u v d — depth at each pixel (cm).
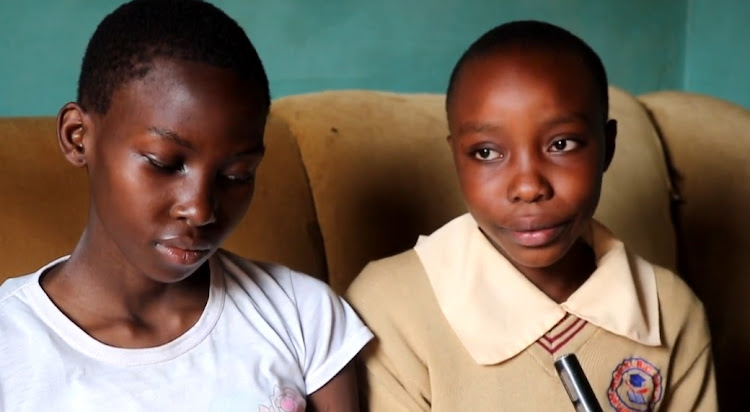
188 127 65
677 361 93
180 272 69
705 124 148
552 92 80
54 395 69
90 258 72
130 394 71
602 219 130
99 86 68
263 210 103
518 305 87
